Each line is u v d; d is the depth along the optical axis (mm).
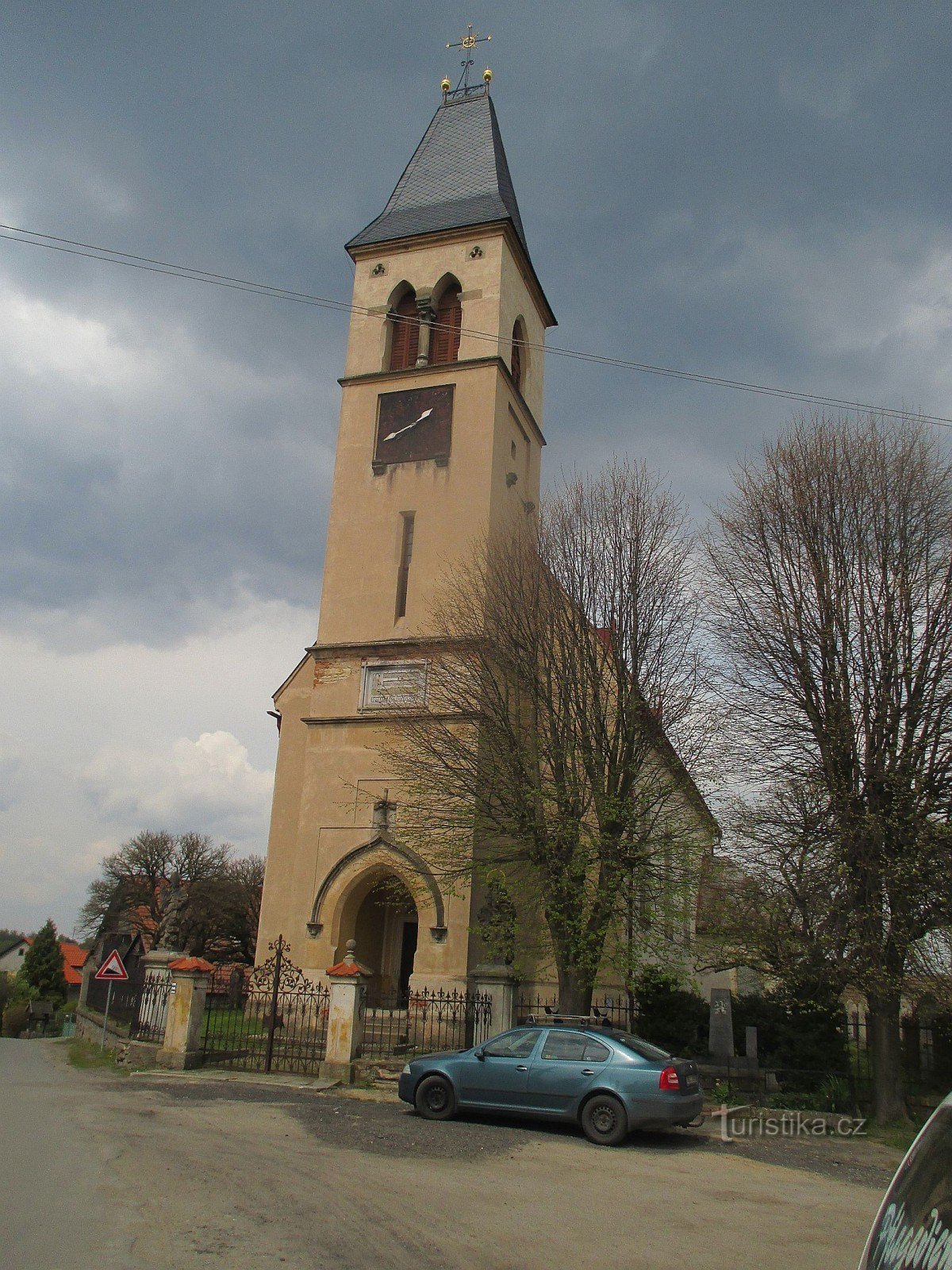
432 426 30156
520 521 30141
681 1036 22172
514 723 23188
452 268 31953
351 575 29438
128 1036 23312
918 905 17469
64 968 86688
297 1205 9258
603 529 24531
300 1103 16172
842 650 19094
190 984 20625
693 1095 14352
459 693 24047
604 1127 13875
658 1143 14523
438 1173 11234
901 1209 3982
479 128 36250
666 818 21953
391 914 29531
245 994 26062
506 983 20094
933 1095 20609
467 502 29031
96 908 71812
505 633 24156
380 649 27859
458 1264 7793
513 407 31891
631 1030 22797
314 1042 21062
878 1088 17641
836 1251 8953
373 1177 10742
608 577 23938
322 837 26828
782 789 18750
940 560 18922
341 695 27922
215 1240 7949
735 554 21328
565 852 20969
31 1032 61938
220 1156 11297
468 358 30594
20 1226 7980
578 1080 14203
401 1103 16812
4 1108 14359
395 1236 8469
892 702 18375
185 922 65375
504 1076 14750
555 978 27250
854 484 20109
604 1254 8398
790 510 20656
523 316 34031
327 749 27562
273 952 27172
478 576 26391
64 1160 10594
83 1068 21719
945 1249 3461
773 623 20141
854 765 18484
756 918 18766
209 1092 17156
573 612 23688
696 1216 10008
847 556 19703
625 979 20953
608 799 20797
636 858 20703
